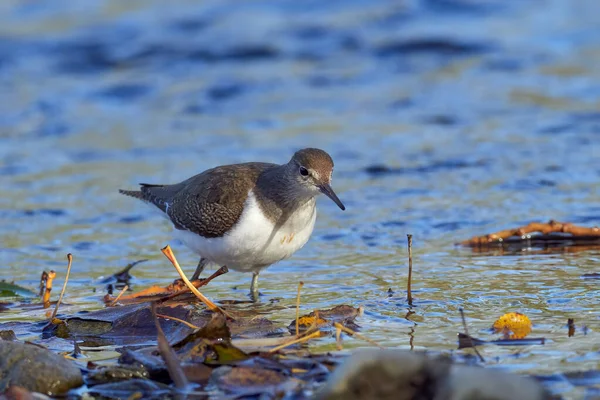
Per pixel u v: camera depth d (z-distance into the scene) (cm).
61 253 1285
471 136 1859
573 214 1354
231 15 2798
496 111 2022
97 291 1104
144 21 2762
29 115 2125
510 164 1656
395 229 1345
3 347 789
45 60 2509
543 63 2334
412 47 2481
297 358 805
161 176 1666
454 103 2097
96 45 2586
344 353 821
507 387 666
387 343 845
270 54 2511
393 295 1023
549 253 1187
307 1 2870
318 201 1520
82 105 2205
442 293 1022
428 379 696
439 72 2341
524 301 972
